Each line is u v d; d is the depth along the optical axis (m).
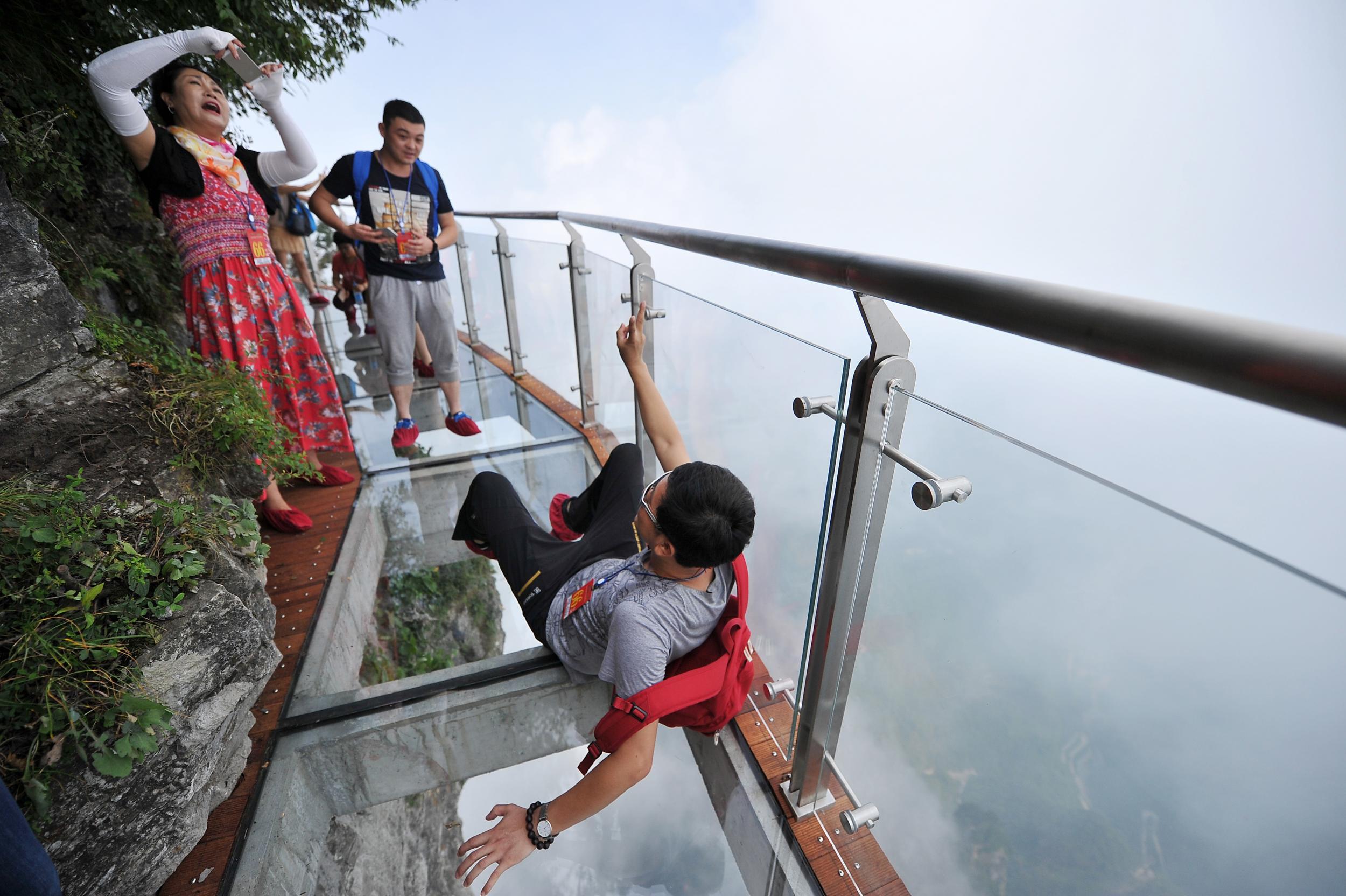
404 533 2.94
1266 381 0.38
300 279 4.78
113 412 1.37
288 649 1.79
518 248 3.42
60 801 0.94
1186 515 0.46
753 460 1.29
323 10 3.19
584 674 1.53
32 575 1.04
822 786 1.26
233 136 3.04
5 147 1.85
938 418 0.73
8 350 1.26
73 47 2.28
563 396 3.22
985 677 0.73
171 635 1.11
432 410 3.50
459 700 1.62
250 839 1.27
